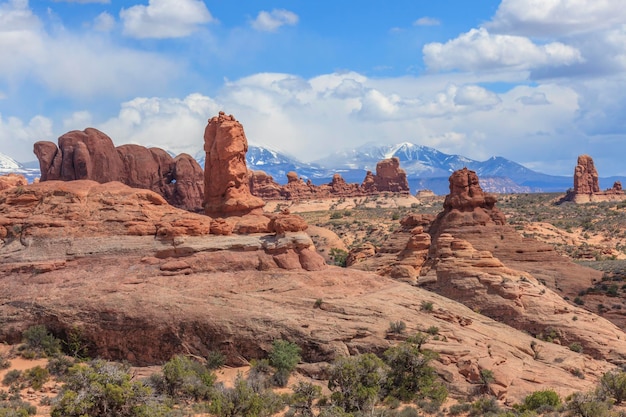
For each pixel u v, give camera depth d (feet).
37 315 198.49
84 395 144.87
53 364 187.32
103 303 198.49
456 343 198.29
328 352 192.85
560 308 242.58
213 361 191.42
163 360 194.90
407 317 205.98
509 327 229.25
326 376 188.44
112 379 149.18
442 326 205.36
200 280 208.44
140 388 152.05
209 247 216.33
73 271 208.74
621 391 187.11
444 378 187.11
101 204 223.71
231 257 215.92
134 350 195.62
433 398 178.29
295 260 219.20
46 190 226.99
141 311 197.06
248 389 164.04
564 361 209.46
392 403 174.60
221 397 162.40
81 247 214.07
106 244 214.69
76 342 195.72
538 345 217.77
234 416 161.68
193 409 164.45
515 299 242.99
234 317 197.67
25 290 204.33
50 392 174.19
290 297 206.59
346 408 169.37
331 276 217.36
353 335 196.54
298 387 170.91
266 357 193.67
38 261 211.20
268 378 184.75
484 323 223.51
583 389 191.52
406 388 181.37
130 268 209.56
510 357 203.41
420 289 230.89
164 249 213.66
